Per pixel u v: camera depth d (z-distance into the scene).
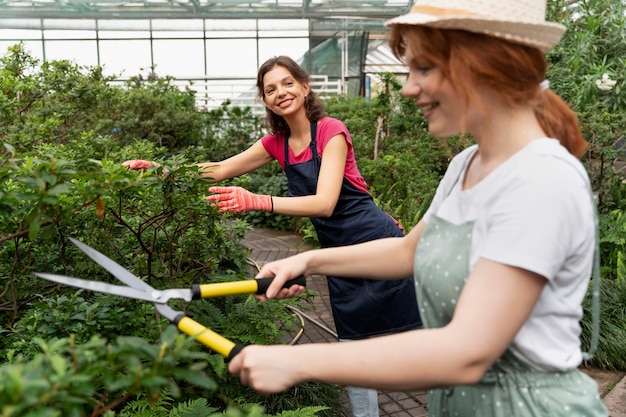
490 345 0.96
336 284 2.53
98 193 1.63
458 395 1.20
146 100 7.47
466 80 1.03
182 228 2.46
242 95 13.42
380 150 7.58
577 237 1.01
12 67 4.37
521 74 1.04
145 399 2.02
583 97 6.98
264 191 8.26
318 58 14.23
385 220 2.54
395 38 1.16
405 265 1.43
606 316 3.75
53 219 1.61
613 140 6.08
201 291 1.32
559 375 1.12
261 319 2.57
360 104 8.78
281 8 11.81
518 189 1.02
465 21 1.00
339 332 2.58
